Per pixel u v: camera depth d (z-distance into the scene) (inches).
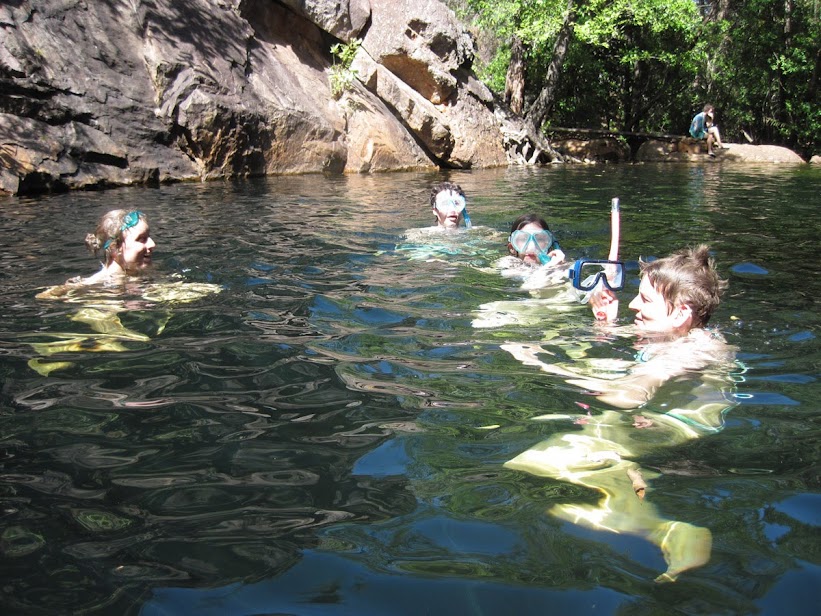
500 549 63.9
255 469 79.3
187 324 135.3
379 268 184.9
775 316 139.9
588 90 973.2
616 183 468.4
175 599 57.1
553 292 160.4
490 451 83.3
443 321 137.9
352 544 64.8
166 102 460.4
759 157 787.4
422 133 638.5
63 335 128.3
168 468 79.5
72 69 421.1
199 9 518.9
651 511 69.8
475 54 717.3
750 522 67.5
